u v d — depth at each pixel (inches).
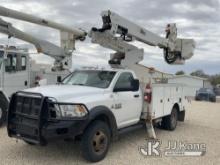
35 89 239.9
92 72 287.7
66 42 466.3
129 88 282.8
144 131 350.3
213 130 378.3
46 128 208.5
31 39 420.8
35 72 417.1
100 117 245.1
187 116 526.9
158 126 376.8
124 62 340.8
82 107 220.7
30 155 244.2
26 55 398.3
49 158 237.5
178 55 401.1
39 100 217.6
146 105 306.7
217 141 312.3
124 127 280.5
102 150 236.4
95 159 228.7
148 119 306.3
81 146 225.9
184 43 398.6
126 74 286.4
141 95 303.0
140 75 338.6
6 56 367.9
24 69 395.2
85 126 219.6
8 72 370.9
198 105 854.5
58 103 213.9
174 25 394.3
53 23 396.8
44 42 441.7
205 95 1245.1
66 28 416.5
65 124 210.8
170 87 357.4
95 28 310.5
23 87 393.4
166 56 394.3
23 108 227.5
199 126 409.1
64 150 260.4
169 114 357.7
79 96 230.1
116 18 304.2
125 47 341.7
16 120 231.3
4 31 380.5
